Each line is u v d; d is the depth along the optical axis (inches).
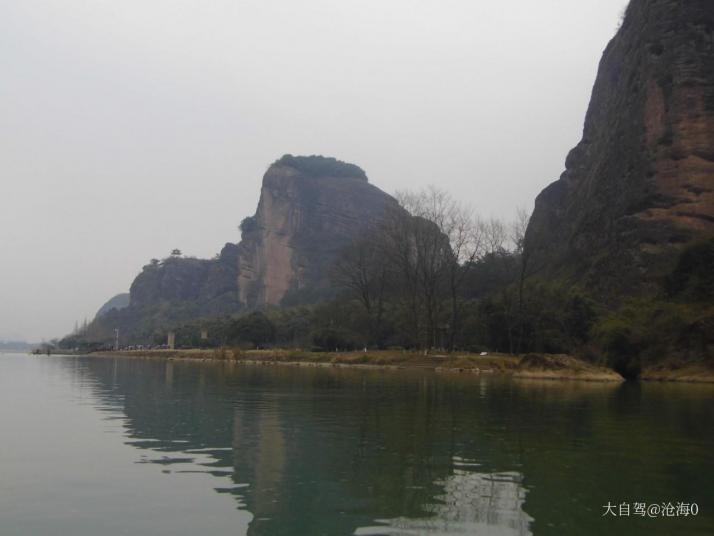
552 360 2055.9
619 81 4200.3
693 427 744.3
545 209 5260.8
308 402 1008.2
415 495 406.0
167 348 5388.8
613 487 431.5
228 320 5807.1
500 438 638.5
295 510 372.2
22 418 769.6
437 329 3299.7
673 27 3503.9
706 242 2443.4
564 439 637.9
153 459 510.6
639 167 3405.5
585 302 2716.5
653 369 2053.4
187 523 347.6
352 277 3814.0
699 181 3127.5
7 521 349.7
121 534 330.0
